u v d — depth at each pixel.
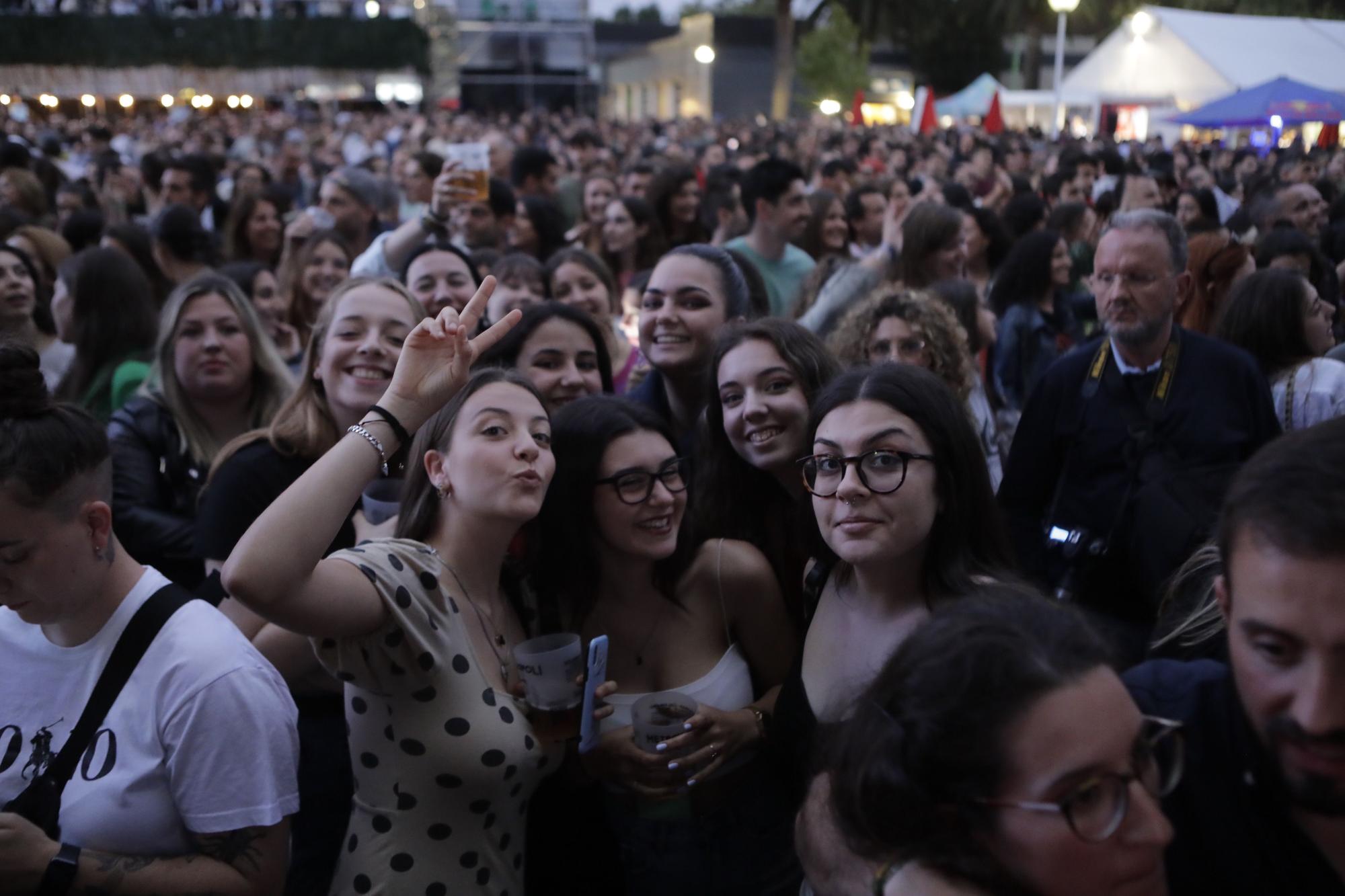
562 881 2.03
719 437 2.48
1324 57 19.06
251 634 2.24
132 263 3.91
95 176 10.92
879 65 44.88
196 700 1.60
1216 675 1.16
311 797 2.23
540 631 2.09
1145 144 18.52
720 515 2.44
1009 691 0.95
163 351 3.12
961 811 0.96
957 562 1.84
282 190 6.56
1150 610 2.44
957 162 15.89
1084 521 2.97
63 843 1.59
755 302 3.57
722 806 2.02
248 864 1.64
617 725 2.05
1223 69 18.56
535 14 39.19
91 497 1.59
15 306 4.32
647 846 2.00
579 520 2.02
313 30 32.44
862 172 12.66
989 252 6.30
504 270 3.88
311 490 1.59
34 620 1.61
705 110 43.84
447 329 1.74
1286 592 0.93
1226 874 1.08
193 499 3.08
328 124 24.91
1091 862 0.92
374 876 1.79
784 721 1.99
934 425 1.80
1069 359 3.10
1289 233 4.63
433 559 1.83
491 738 1.78
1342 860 1.03
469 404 1.87
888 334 2.98
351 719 1.85
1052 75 42.19
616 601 2.11
